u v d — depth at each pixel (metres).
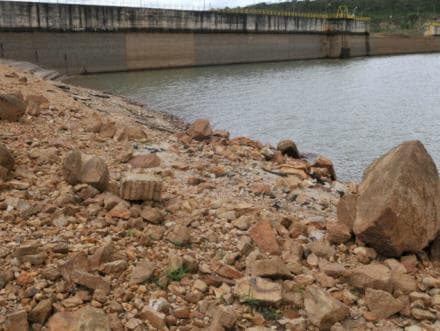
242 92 37.53
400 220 6.88
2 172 8.27
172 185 9.97
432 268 7.19
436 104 33.00
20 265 5.81
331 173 14.22
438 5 161.88
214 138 15.83
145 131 15.38
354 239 7.59
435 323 5.77
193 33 64.62
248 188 10.48
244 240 7.07
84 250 6.32
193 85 41.62
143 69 58.41
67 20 49.78
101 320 4.93
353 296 6.12
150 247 6.75
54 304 5.27
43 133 12.20
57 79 42.47
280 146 15.77
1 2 44.50
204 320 5.40
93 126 13.64
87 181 8.25
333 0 159.75
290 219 8.31
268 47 78.94
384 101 34.44
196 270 6.31
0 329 4.86
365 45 102.38
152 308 5.40
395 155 7.41
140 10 56.75
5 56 45.38
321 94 37.91
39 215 7.18
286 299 5.81
